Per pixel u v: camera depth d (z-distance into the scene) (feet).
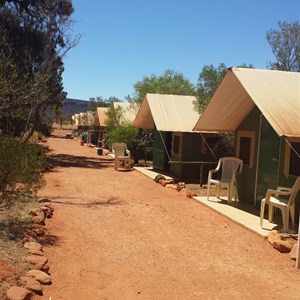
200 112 56.39
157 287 18.42
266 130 34.19
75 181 50.75
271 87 31.14
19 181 25.57
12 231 23.65
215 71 58.75
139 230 28.12
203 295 17.80
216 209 34.17
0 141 24.84
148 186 48.08
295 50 59.88
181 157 54.08
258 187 35.06
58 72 69.72
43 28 67.72
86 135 143.64
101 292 17.42
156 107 56.65
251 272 20.86
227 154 55.16
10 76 40.34
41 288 16.57
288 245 24.03
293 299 17.76
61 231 26.63
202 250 24.20
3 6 66.23
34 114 58.90
